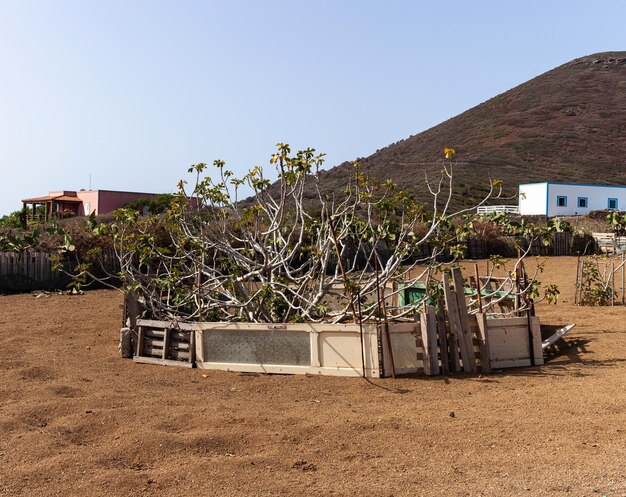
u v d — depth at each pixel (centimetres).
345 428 589
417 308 940
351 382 777
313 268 931
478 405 672
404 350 816
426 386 759
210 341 864
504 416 630
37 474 481
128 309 937
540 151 8606
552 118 10081
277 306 938
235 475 481
